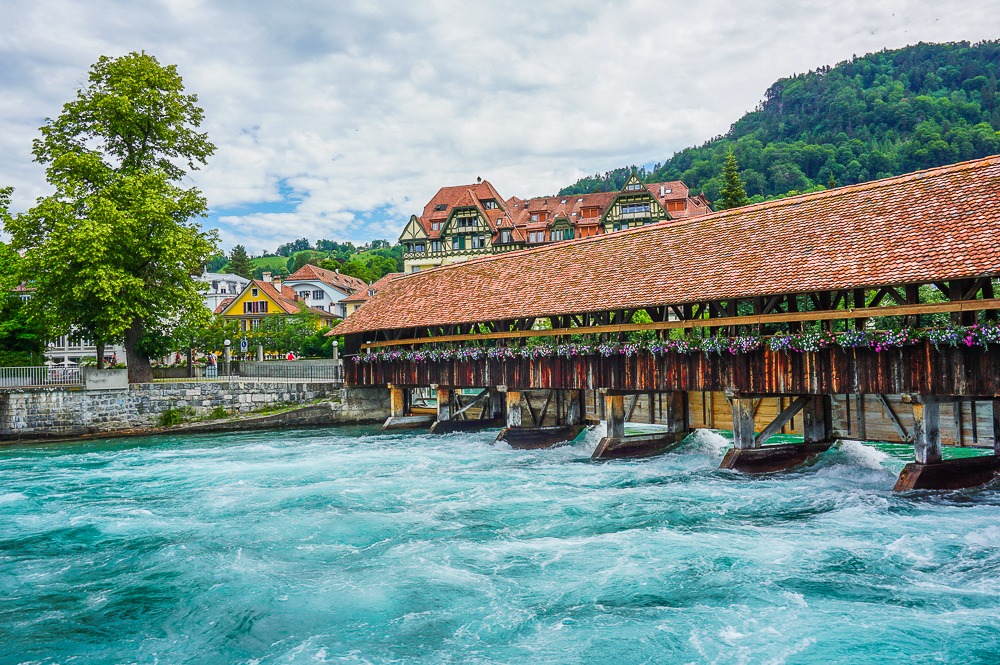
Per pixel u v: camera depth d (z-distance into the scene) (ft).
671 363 60.59
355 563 38.45
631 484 55.52
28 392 94.32
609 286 65.82
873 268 46.24
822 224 55.42
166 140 108.27
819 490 49.42
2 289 110.11
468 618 31.22
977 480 46.57
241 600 33.86
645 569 35.96
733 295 52.24
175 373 124.16
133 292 98.78
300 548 41.34
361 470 66.33
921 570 34.55
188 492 58.13
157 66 106.83
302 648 29.09
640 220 217.15
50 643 30.25
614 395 66.64
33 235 100.48
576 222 222.89
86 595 35.27
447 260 223.92
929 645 27.43
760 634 28.81
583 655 27.66
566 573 35.96
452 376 88.02
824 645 27.73
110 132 104.88
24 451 84.94
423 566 37.50
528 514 47.44
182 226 107.14
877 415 54.60
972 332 41.06
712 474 56.08
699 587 33.55
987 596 31.42
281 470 67.00
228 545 42.32
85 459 77.15
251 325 217.97
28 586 36.68
